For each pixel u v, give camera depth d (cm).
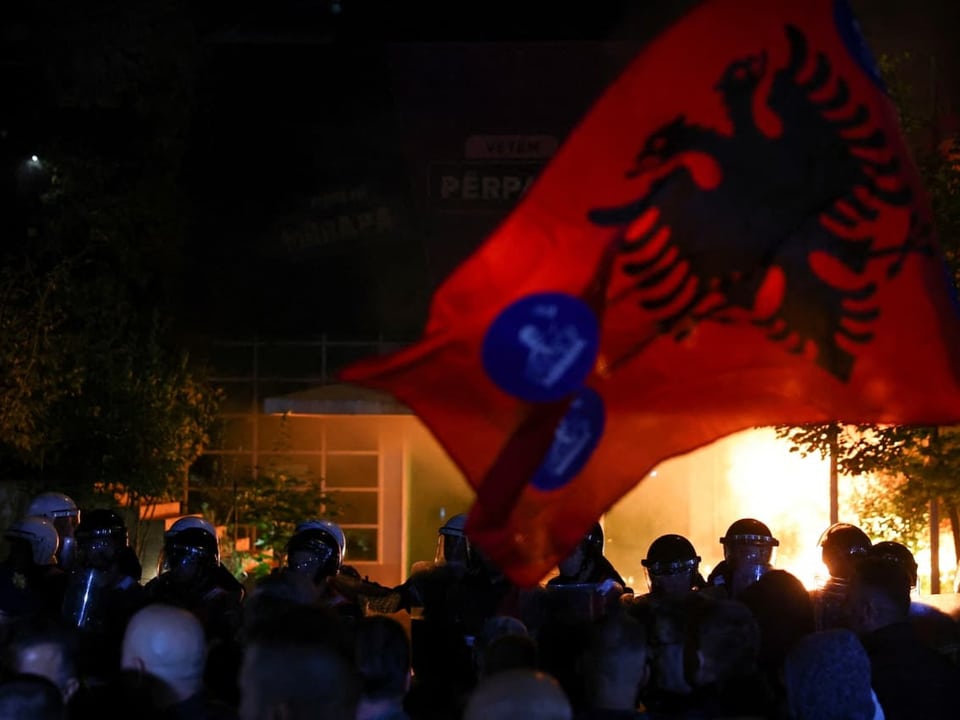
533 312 596
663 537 902
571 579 905
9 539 1070
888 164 650
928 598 1023
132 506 1817
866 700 584
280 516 2023
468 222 2127
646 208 616
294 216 2141
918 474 1348
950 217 1319
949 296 655
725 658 626
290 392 2131
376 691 607
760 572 903
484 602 913
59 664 621
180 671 603
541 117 2120
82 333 1803
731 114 632
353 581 977
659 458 608
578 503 596
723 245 629
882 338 646
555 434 594
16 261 1894
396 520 2142
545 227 605
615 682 589
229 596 966
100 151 2009
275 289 2138
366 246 2134
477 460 584
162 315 2059
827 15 650
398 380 581
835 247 639
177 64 2056
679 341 620
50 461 1808
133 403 1811
